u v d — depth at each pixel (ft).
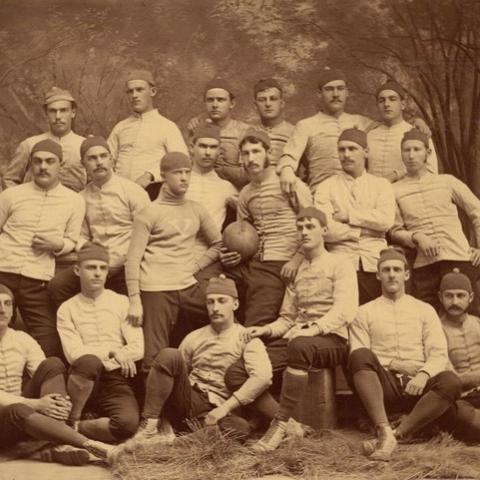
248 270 19.89
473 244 20.52
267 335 18.88
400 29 22.35
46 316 19.77
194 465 17.16
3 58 22.89
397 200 20.53
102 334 18.85
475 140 21.94
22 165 21.91
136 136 21.89
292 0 22.62
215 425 17.70
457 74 22.16
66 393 17.85
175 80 22.66
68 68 22.84
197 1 22.81
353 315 18.38
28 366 18.71
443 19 22.29
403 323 18.60
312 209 18.99
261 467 17.11
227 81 22.47
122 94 22.70
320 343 17.92
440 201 20.42
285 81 22.47
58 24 22.98
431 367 18.10
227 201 20.76
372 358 17.90
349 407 19.11
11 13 22.99
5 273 19.83
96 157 20.27
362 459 17.17
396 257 18.80
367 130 21.44
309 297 18.78
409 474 16.81
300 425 18.17
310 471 16.97
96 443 17.33
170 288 19.42
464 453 17.34
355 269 19.56
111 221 20.27
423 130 21.58
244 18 22.70
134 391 18.95
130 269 19.36
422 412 17.53
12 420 17.42
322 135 21.25
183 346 18.85
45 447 17.95
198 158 20.77
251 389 17.93
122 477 16.89
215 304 18.61
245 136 20.12
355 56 22.38
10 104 22.74
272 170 20.35
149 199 20.52
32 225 19.98
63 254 20.13
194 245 19.90
